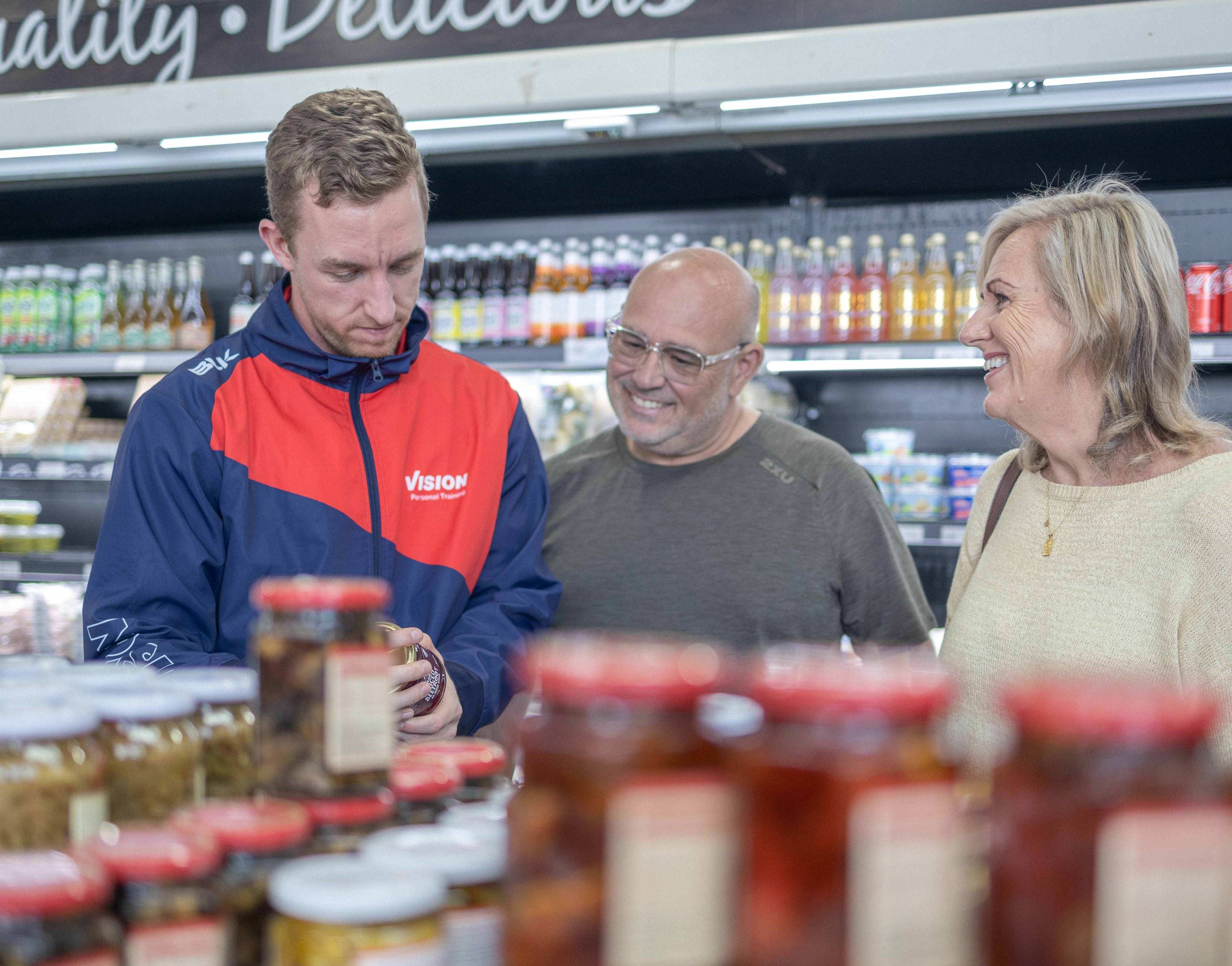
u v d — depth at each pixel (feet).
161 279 13.11
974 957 1.84
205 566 5.70
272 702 2.50
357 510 5.93
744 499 6.82
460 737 5.53
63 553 13.07
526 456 6.64
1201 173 11.16
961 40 8.78
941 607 11.93
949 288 10.83
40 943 1.71
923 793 1.70
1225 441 5.27
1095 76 8.63
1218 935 1.67
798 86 9.14
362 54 10.27
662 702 1.72
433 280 12.48
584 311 11.55
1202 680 4.68
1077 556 5.28
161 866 1.91
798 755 1.70
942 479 11.11
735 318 6.52
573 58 9.57
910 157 10.89
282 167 5.30
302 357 5.91
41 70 11.03
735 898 1.73
